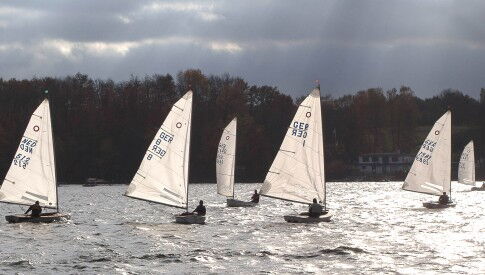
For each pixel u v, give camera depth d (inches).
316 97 4347.9
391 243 3735.2
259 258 3230.8
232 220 5004.9
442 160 5900.6
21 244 3636.8
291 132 4367.6
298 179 4389.8
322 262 3134.8
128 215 5659.5
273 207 6466.5
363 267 3011.8
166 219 5216.5
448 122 5856.3
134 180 4160.9
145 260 3171.8
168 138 4158.5
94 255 3299.7
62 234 4025.6
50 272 2888.8
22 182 4357.8
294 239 3865.7
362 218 5260.8
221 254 3336.6
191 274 2854.3
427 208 6127.0
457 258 3238.2
